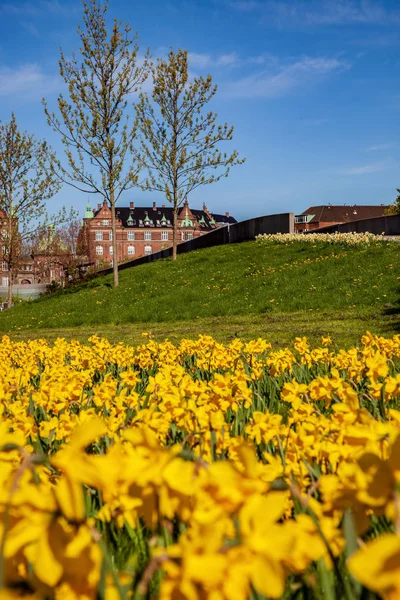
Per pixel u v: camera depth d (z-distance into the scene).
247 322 13.88
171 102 28.70
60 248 56.50
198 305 17.84
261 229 33.62
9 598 0.81
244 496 0.98
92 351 6.68
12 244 32.03
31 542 0.91
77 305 21.83
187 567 0.82
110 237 110.00
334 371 2.93
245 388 3.26
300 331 10.97
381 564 0.69
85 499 1.90
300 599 1.41
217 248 31.62
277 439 2.21
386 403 3.32
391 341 5.87
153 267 28.28
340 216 101.81
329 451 1.72
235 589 0.83
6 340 8.84
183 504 1.07
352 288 15.96
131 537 1.72
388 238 23.42
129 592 1.19
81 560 0.88
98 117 23.98
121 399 2.99
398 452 0.95
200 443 1.85
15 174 30.17
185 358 6.38
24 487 0.95
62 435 2.63
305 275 19.09
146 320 17.34
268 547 0.84
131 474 1.04
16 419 2.68
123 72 24.34
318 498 1.79
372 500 0.96
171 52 28.33
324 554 1.11
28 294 55.62
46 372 4.80
